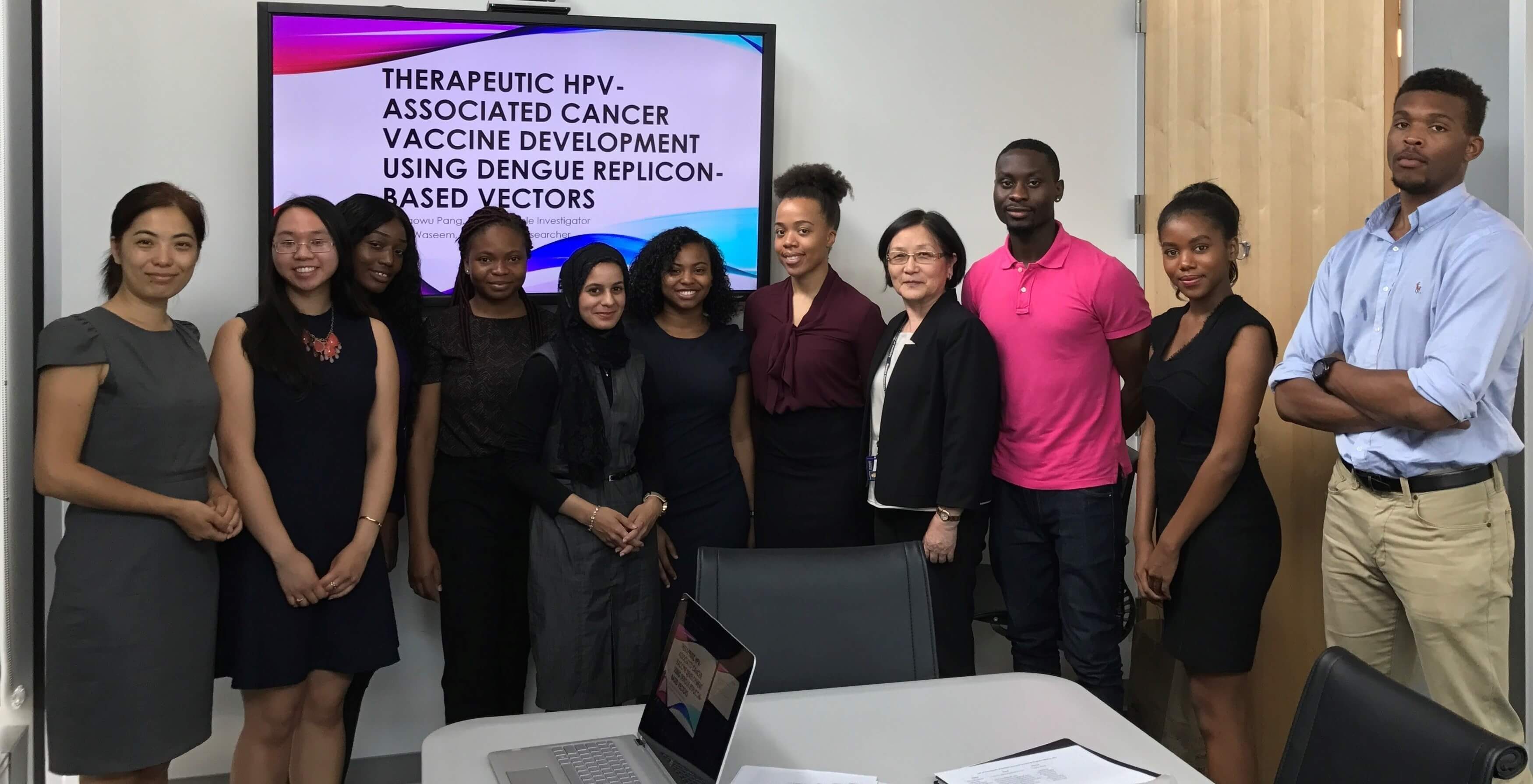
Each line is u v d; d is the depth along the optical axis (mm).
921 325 2684
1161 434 2492
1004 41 3326
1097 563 2652
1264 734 2895
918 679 2010
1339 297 2262
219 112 2820
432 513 2705
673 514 2744
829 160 3230
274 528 2182
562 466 2477
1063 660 3385
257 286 2869
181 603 2111
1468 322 1933
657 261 2750
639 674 2535
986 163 3334
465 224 2840
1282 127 2787
